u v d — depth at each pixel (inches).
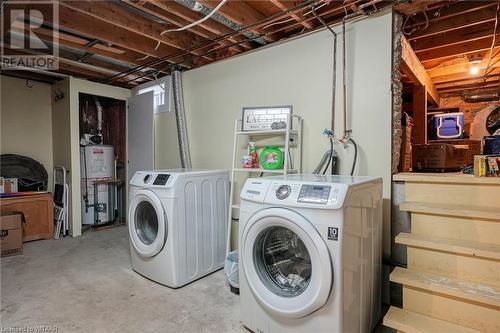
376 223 75.4
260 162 108.3
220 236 112.6
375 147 88.8
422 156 107.4
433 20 94.5
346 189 58.2
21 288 95.2
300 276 66.8
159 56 134.1
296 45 106.7
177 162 156.6
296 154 107.0
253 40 115.0
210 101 137.3
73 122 160.6
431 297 66.7
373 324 74.7
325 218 57.3
